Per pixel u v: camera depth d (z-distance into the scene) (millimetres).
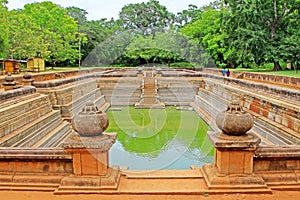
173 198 3576
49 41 31422
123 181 3965
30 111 9859
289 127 8758
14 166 3926
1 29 22453
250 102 11648
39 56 29484
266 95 10992
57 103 13203
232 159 3750
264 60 24812
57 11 35125
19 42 26266
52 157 3830
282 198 3525
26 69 26062
